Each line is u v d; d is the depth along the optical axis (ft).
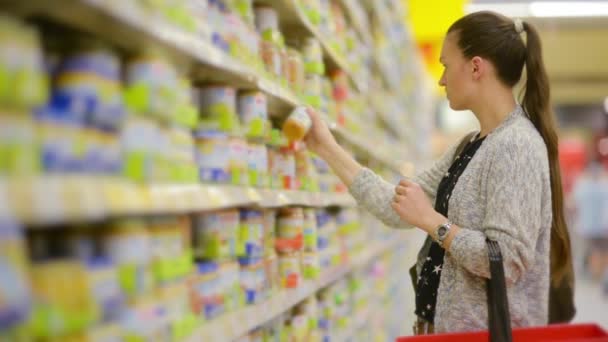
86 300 3.09
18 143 2.74
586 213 37.78
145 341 3.76
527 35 7.04
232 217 5.62
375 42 16.21
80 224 3.53
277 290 7.10
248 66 5.90
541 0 31.55
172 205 3.95
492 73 6.92
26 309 2.56
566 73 54.39
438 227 6.45
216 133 5.19
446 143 50.70
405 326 20.65
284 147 7.53
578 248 42.83
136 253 3.72
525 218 6.15
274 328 7.09
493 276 6.00
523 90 7.47
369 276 13.70
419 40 27.66
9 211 2.50
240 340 5.66
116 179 3.50
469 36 6.97
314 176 8.79
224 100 5.51
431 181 8.10
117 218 3.67
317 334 8.46
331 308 9.48
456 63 7.08
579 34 41.32
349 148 12.31
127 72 4.01
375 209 7.62
